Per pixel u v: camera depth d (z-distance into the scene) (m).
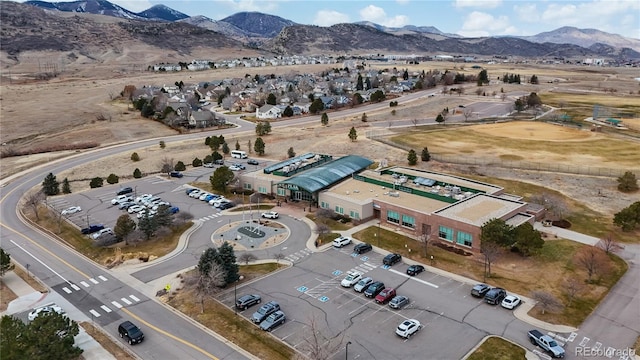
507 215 66.31
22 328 38.69
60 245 69.31
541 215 72.81
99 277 57.97
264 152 124.81
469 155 108.94
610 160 102.19
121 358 41.59
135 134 155.12
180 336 45.03
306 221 74.94
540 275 55.84
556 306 47.06
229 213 79.06
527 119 151.12
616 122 141.25
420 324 45.81
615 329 45.06
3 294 53.97
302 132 147.88
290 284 54.94
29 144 148.50
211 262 52.72
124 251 65.25
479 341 43.28
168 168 105.00
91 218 79.06
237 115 188.88
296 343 43.44
